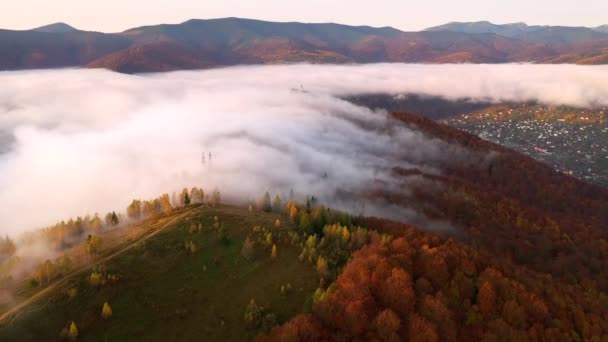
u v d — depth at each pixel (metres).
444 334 80.75
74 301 87.12
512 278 101.31
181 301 91.88
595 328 88.88
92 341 79.94
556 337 84.56
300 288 95.19
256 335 82.06
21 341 77.44
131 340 81.06
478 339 82.12
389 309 81.88
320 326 80.00
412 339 78.38
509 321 86.00
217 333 83.62
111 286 92.12
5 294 98.38
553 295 98.81
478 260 107.50
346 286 88.44
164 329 84.25
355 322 79.50
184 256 107.00
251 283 98.44
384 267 93.88
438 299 87.00
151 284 95.62
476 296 92.69
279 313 87.94
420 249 106.75
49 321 82.19
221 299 93.12
